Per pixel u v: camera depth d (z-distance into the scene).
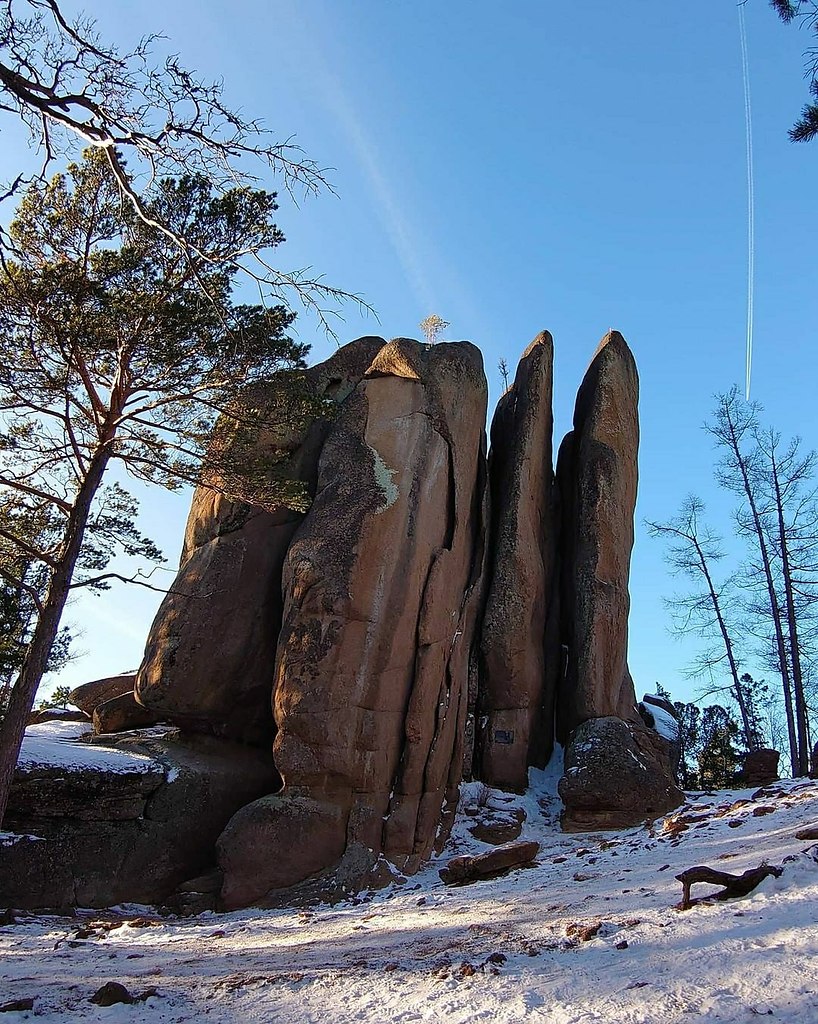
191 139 8.73
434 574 20.52
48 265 15.40
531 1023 5.86
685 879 8.39
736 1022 5.35
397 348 22.75
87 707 26.36
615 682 23.62
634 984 6.30
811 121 10.20
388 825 18.34
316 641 19.14
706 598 32.72
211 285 10.78
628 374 27.31
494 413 28.77
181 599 22.11
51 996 7.78
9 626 22.25
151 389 16.70
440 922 10.94
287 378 18.02
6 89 8.08
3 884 16.84
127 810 18.64
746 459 31.28
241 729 21.56
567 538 26.61
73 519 15.44
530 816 21.48
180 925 14.62
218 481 18.38
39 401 16.33
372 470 21.00
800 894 7.69
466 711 21.77
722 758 30.97
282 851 17.48
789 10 10.11
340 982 7.67
